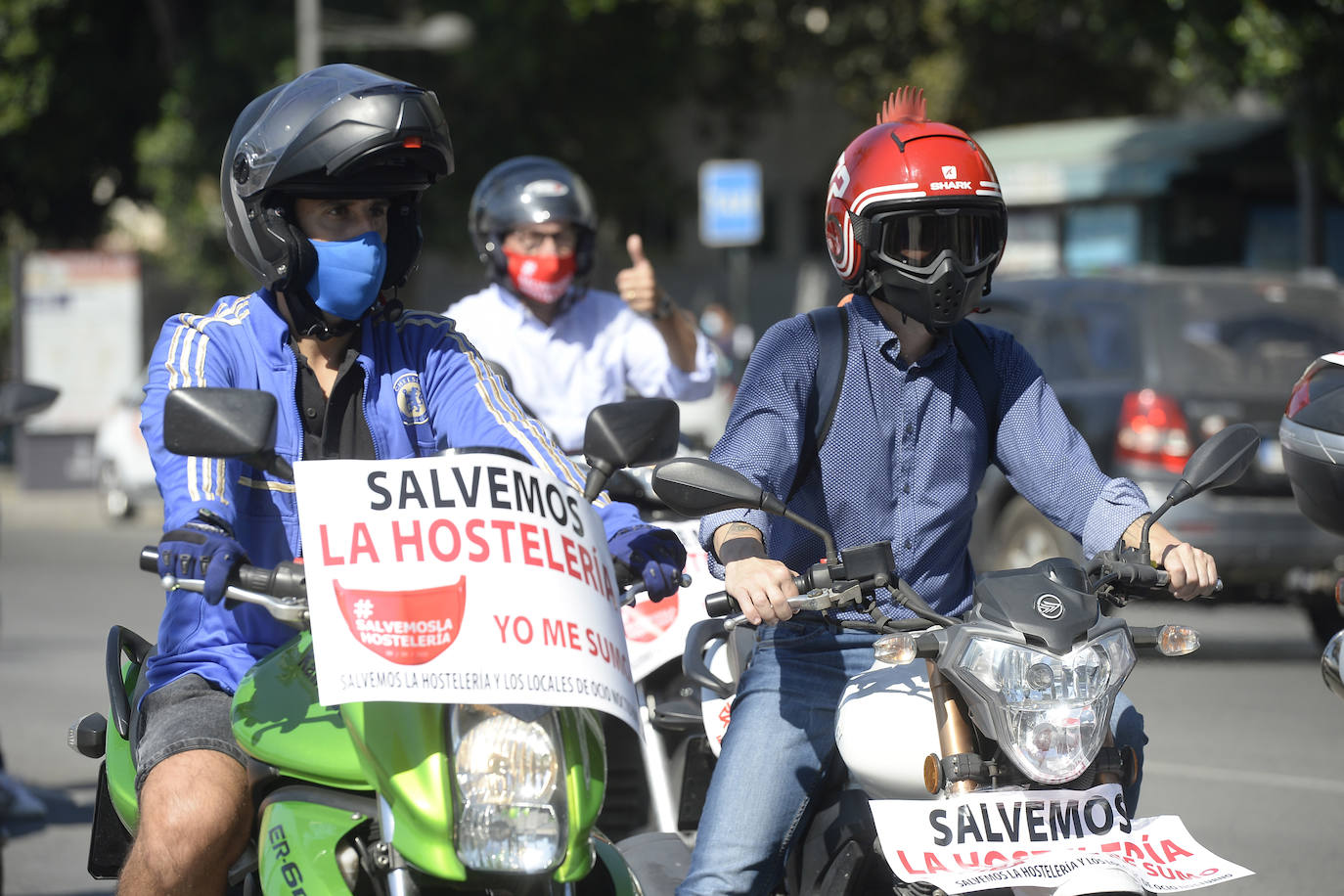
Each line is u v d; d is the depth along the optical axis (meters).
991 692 6.14
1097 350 21.55
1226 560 20.16
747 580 6.50
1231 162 39.91
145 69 50.47
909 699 6.71
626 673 5.82
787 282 73.44
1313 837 12.86
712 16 49.59
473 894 5.82
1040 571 6.38
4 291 60.06
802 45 53.53
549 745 5.51
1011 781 6.33
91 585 29.02
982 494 22.22
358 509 5.72
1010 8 43.84
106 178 55.81
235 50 44.38
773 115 69.56
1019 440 7.55
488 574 5.69
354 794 5.97
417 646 5.53
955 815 6.21
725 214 40.53
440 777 5.53
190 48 46.06
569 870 5.58
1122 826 6.25
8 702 18.70
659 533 6.41
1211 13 29.98
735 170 40.34
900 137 7.11
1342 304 21.67
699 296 74.06
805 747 7.35
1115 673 6.17
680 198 50.28
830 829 7.24
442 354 7.37
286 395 7.11
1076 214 41.84
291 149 6.68
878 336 7.40
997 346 7.62
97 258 46.75
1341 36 29.56
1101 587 6.64
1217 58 30.36
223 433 5.70
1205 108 63.50
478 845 5.44
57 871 12.44
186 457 6.21
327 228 6.93
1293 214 40.38
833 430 7.42
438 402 7.30
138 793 6.37
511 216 12.36
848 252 7.23
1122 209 40.75
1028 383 7.61
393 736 5.62
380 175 6.86
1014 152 43.59
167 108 46.31
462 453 5.92
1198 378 20.64
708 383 12.77
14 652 21.86
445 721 5.59
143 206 56.72
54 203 56.50
